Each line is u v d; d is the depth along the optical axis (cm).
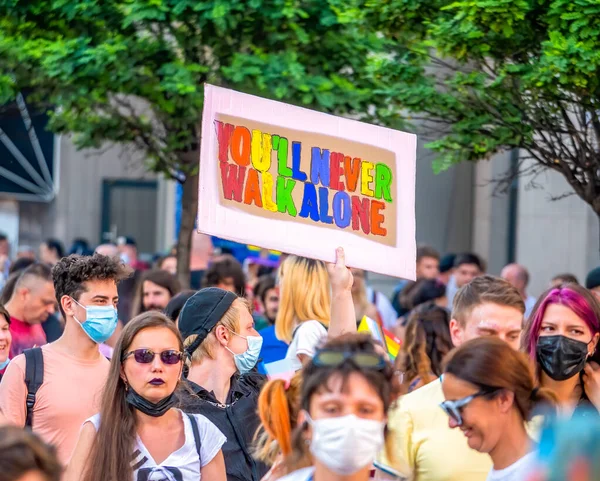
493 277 1020
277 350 1384
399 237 1071
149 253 4784
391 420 847
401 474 891
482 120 1377
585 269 2739
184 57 1894
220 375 1112
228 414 1074
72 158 4647
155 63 1852
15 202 4666
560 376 975
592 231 2739
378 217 1062
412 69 1437
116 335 1742
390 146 1074
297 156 1030
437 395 909
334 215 1041
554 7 1238
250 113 1011
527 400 757
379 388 702
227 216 991
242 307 1130
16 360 1138
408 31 1445
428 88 1402
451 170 3188
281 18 1791
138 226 4791
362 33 1636
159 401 922
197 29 1841
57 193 4588
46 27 1862
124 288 2202
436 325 1230
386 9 1403
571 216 2764
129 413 928
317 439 699
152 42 1830
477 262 2394
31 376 1121
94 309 1141
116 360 930
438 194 3183
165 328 931
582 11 1224
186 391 1077
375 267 1055
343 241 1042
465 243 3206
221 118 997
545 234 2819
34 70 1873
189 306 1128
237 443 1061
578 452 404
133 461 914
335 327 1023
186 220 2091
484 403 751
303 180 1031
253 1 1711
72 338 1152
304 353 1223
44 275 1513
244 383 1126
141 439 930
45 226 4666
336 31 1822
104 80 1831
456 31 1307
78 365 1145
